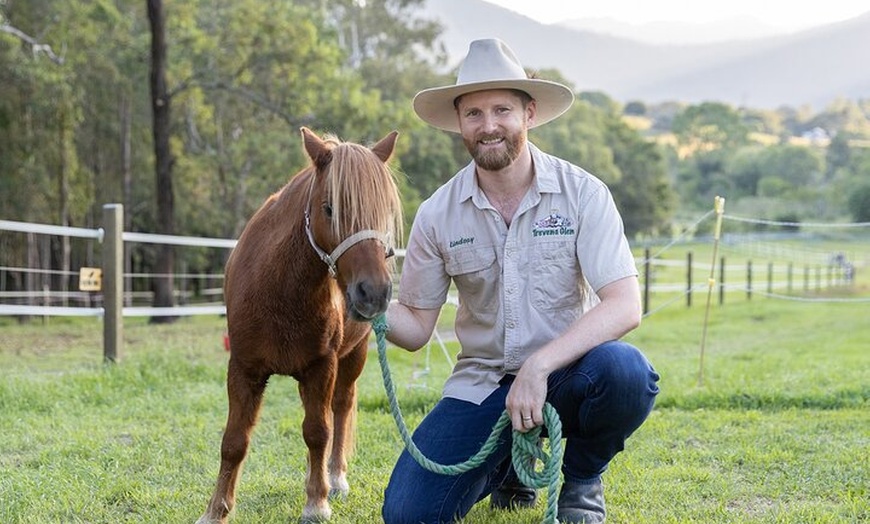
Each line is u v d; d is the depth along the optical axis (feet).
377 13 128.16
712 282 25.38
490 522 12.05
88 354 37.40
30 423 19.70
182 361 26.63
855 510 12.77
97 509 13.41
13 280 93.40
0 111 76.59
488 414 11.47
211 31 83.56
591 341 10.62
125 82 83.35
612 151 197.98
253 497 14.05
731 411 21.25
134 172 94.43
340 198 10.69
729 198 345.92
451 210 11.84
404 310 12.16
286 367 12.37
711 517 12.67
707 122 427.74
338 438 14.98
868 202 272.31
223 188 89.35
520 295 11.45
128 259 87.81
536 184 11.44
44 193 81.30
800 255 160.15
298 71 75.87
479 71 11.02
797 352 36.24
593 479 11.84
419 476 11.10
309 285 11.88
